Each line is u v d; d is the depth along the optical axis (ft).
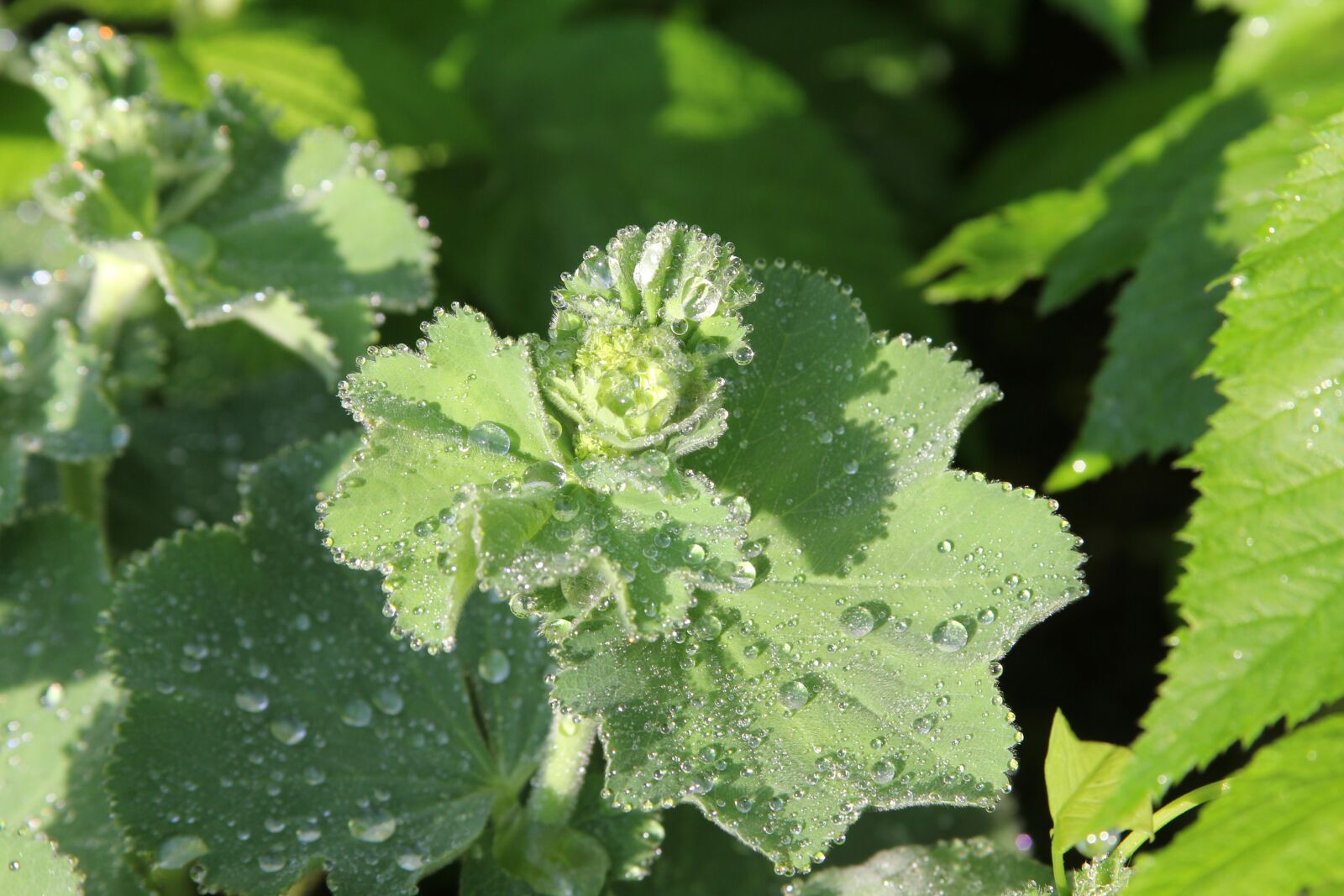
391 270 1.74
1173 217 1.77
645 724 1.56
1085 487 1.94
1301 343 1.59
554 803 1.62
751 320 1.61
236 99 1.76
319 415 1.90
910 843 1.69
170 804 1.62
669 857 1.68
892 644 1.58
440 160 1.97
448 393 1.54
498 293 1.97
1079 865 1.69
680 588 1.53
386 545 1.53
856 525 1.59
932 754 1.57
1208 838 1.52
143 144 1.71
